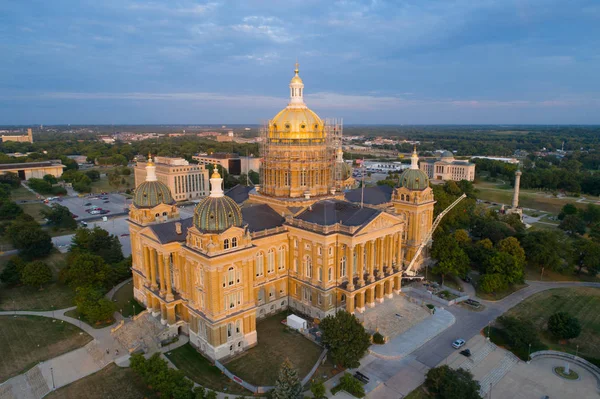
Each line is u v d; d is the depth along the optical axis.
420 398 74.75
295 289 105.81
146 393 75.00
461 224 169.75
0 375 80.62
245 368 82.06
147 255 99.62
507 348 91.38
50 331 96.19
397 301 109.31
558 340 94.81
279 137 112.19
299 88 116.00
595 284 127.81
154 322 96.44
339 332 80.31
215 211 82.06
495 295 118.31
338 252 97.38
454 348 90.94
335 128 118.06
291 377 68.88
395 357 86.75
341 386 75.81
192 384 71.50
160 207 105.50
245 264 85.69
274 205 111.31
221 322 83.12
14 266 120.62
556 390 78.25
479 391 77.31
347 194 138.00
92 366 83.25
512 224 172.88
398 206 134.12
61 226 185.75
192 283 86.81
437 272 123.81
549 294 119.56
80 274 111.94
